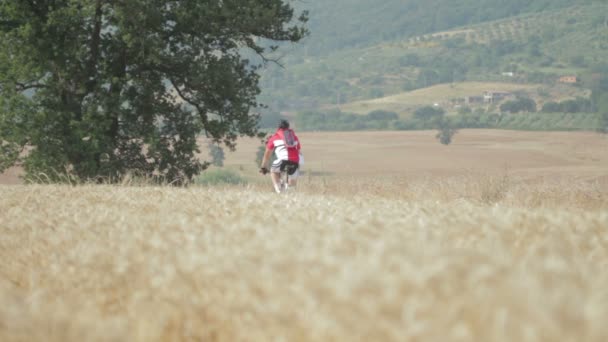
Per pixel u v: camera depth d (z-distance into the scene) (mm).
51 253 7277
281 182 25688
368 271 3334
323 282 3430
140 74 46531
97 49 44906
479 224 7457
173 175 47750
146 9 41344
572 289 2965
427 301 2873
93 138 41562
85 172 41688
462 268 3250
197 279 4703
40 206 13680
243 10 45250
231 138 48312
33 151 41250
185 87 47688
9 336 4020
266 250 5121
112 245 6949
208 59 46844
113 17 42906
